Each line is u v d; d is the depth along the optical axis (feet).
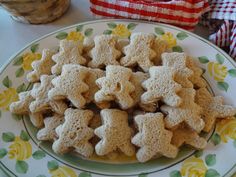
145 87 0.97
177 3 1.16
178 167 0.92
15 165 0.93
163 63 1.05
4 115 1.02
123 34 1.20
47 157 0.95
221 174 0.90
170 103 0.94
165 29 1.18
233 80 1.06
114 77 0.97
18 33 1.27
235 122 0.98
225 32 1.15
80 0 1.36
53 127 0.98
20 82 1.09
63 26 1.29
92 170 0.93
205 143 0.94
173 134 0.95
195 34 1.19
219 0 1.18
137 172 0.93
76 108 0.99
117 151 0.96
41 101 0.99
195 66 1.09
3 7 1.18
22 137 0.99
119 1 1.18
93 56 1.07
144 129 0.92
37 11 1.21
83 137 0.93
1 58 1.20
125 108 0.96
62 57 1.07
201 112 0.97
